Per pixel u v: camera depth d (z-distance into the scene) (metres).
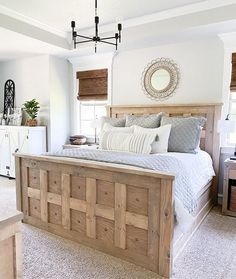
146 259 1.88
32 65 4.61
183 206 1.86
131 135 2.95
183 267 1.91
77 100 4.78
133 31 3.44
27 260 1.97
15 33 3.26
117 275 1.80
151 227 1.83
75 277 1.77
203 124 3.13
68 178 2.25
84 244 2.21
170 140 3.01
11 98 4.99
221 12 2.80
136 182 1.86
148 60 3.88
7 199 3.37
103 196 2.06
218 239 2.37
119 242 2.00
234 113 3.42
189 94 3.60
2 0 2.85
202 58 3.48
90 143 4.64
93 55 4.35
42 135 4.46
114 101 4.28
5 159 4.56
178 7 3.02
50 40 3.72
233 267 1.92
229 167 2.91
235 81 3.27
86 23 3.55
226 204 2.96
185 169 2.26
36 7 3.04
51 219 2.43
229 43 3.25
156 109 3.73
